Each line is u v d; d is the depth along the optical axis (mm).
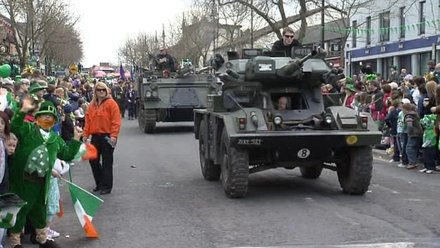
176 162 14469
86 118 10234
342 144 9023
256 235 7188
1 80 10062
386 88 15430
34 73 13461
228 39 46719
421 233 7148
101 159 10867
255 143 8875
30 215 6484
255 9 31078
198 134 12430
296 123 9523
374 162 13930
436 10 34125
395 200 9242
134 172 12852
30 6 32312
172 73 23750
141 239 7137
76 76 36250
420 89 13109
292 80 10102
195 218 8195
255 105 10078
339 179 9992
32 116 6746
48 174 6402
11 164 6254
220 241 6945
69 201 9562
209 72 23141
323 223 7746
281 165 9547
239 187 9352
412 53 36438
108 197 9883
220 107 10164
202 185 11016
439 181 11109
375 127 9234
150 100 22469
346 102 16969
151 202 9406
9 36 36750
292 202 9211
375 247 6543
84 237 7285
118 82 39219
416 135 12562
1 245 6152
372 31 40375
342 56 33438
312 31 49500
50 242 6652
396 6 37812
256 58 9867
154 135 22203
